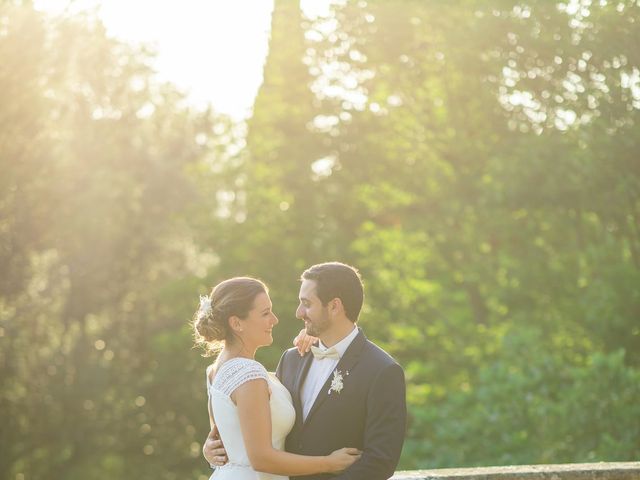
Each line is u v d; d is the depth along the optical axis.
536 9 14.23
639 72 12.72
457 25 17.53
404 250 24.12
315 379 4.28
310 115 23.69
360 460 3.95
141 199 23.95
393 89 21.31
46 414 21.80
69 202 20.39
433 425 14.50
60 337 23.30
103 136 22.45
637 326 14.14
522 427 12.12
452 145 19.75
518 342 13.86
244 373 4.07
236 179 25.38
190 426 23.66
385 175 22.78
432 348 23.41
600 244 15.60
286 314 21.39
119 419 22.72
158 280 25.17
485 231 18.97
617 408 11.33
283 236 23.20
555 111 14.97
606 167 13.52
